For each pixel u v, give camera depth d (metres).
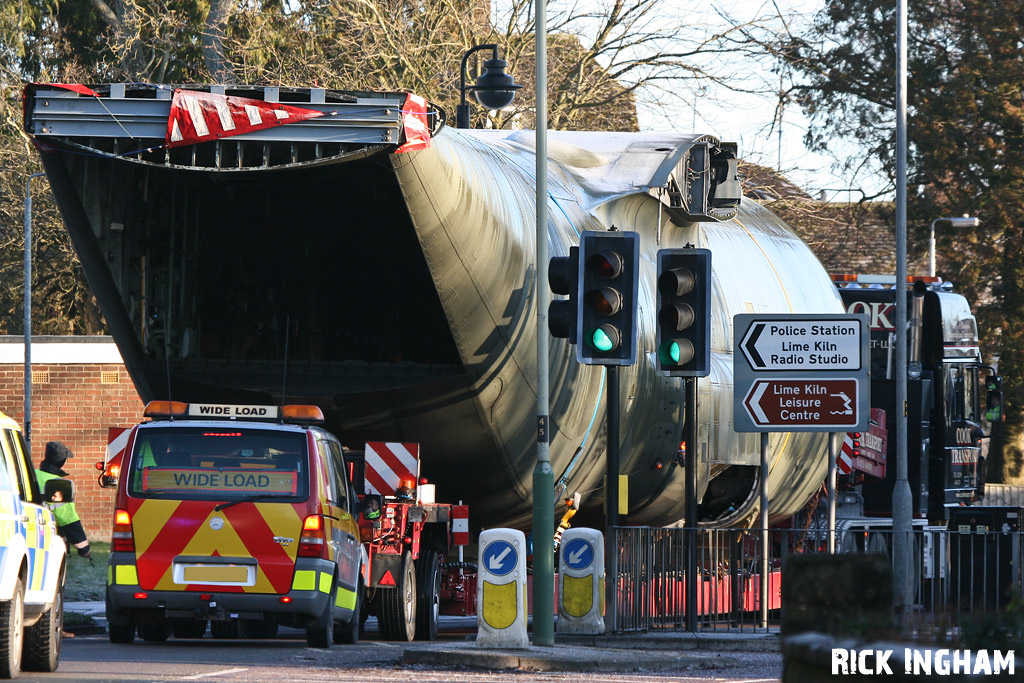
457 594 65.56
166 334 59.31
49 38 186.12
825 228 199.12
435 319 61.16
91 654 49.75
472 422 60.03
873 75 198.38
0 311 184.62
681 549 60.94
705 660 50.91
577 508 66.12
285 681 41.75
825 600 21.77
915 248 199.38
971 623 24.06
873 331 97.19
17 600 39.78
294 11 164.12
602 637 57.41
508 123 159.12
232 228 61.03
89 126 50.59
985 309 199.75
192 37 177.12
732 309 77.62
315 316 62.38
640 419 67.88
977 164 195.12
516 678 45.09
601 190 69.88
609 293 55.28
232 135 50.16
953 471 96.88
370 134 50.19
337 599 53.44
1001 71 191.12
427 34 154.62
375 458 59.41
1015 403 198.25
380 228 60.53
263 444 51.72
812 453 84.88
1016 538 57.78
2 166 173.88
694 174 74.75
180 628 60.47
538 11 55.69
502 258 57.69
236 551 50.62
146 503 50.94
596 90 164.38
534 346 60.44
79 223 55.81
